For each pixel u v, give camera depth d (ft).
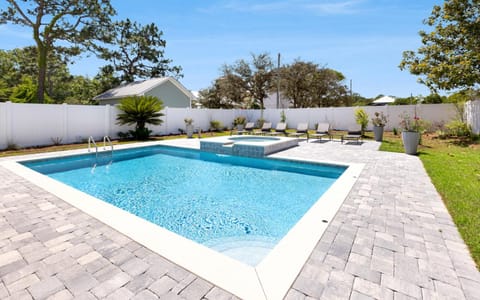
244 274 7.07
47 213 11.52
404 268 7.39
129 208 15.66
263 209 15.40
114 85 84.33
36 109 35.45
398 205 12.57
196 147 34.40
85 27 56.03
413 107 49.03
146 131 46.55
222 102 96.07
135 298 6.14
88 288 6.52
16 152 30.37
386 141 39.29
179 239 9.04
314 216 11.11
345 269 7.34
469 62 32.14
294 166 25.63
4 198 13.53
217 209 15.43
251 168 25.93
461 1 34.19
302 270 7.27
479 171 19.43
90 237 9.25
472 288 6.55
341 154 28.17
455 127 39.52
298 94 90.74
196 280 6.82
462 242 8.91
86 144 38.06
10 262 7.70
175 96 70.38
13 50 81.15
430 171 19.63
